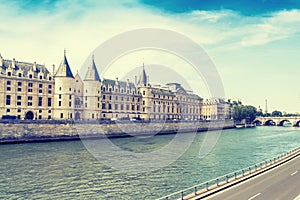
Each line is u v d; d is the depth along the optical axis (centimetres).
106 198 3888
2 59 12056
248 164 6425
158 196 3981
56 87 13038
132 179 4916
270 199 2941
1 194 3956
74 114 13350
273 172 4434
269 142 11650
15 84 11969
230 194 3122
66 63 13275
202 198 2969
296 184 3597
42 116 12781
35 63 13062
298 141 12094
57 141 10088
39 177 4866
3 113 11581
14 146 8412
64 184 4509
